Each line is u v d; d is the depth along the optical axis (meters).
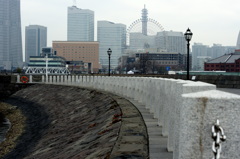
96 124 18.00
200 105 3.51
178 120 5.51
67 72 130.25
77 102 35.38
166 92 9.91
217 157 3.14
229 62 129.62
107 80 36.75
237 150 3.45
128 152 8.07
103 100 26.98
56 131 23.94
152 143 9.05
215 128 3.46
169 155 7.68
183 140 3.59
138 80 22.33
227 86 37.81
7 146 22.80
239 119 3.45
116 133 11.10
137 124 12.37
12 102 52.94
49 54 164.50
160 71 183.12
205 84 5.46
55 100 43.56
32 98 51.94
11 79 61.03
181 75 46.97
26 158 17.30
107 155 8.30
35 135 25.73
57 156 14.04
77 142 14.97
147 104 17.28
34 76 62.88
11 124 34.12
